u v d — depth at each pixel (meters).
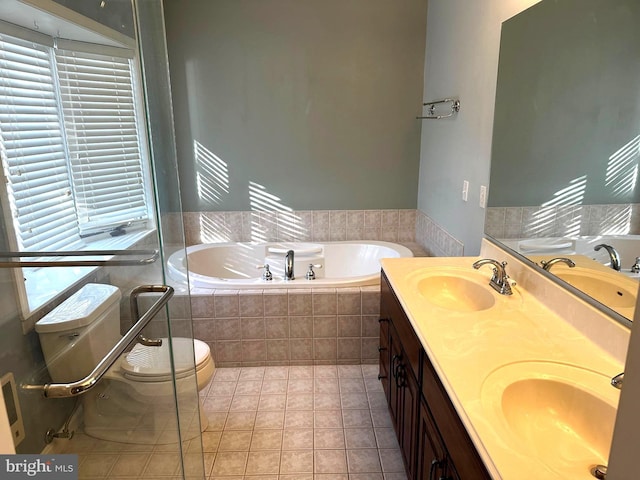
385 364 2.22
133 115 2.16
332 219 3.74
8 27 1.86
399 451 2.07
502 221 2.04
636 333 0.51
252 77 3.46
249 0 3.31
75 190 2.21
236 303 2.73
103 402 1.79
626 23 1.25
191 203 3.68
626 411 0.53
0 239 1.68
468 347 1.32
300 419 2.31
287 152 3.60
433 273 2.05
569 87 1.51
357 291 2.72
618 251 1.26
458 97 2.65
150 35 1.87
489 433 0.95
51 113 2.08
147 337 1.83
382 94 3.49
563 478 0.83
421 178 3.58
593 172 1.39
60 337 1.68
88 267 1.89
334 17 3.35
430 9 3.26
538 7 1.70
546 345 1.33
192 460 1.82
